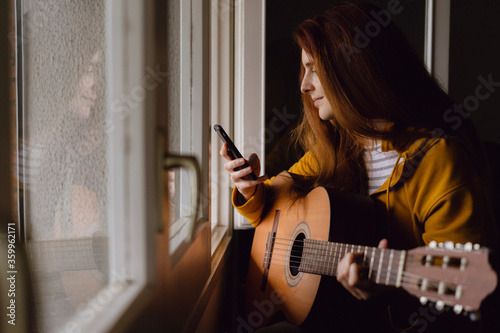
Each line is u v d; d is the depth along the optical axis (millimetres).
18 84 477
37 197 493
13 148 352
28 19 488
